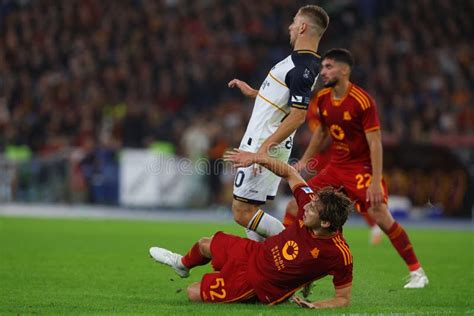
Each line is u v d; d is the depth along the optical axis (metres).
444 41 61.22
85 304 16.66
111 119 55.22
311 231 15.77
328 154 27.77
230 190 50.75
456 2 63.66
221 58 60.41
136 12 64.56
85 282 20.17
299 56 17.55
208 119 55.03
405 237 20.80
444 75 56.62
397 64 57.69
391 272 23.17
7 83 59.94
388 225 20.95
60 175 52.34
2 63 62.38
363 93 21.19
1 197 52.72
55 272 22.00
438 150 47.97
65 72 61.91
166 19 64.25
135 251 27.75
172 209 50.94
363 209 22.03
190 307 15.92
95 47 61.84
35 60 62.16
